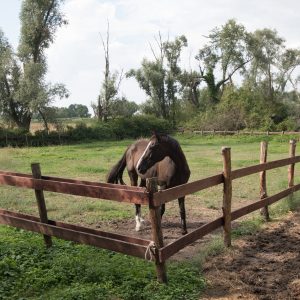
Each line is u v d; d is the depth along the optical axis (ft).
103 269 15.70
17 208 29.63
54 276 15.08
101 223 25.58
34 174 17.93
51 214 28.04
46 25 131.03
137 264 16.80
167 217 27.20
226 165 19.13
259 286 15.29
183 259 18.34
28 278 14.90
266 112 144.25
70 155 77.61
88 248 18.94
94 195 15.75
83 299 13.37
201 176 46.68
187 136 136.46
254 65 187.01
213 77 177.17
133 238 15.90
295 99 207.00
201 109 173.68
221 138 125.90
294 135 112.98
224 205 19.44
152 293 13.99
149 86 170.81
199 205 31.04
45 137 120.26
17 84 124.67
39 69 121.49
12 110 126.31
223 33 179.83
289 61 198.39
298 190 29.81
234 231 22.29
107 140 133.39
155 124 147.84
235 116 139.74
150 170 23.16
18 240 19.86
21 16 128.47
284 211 27.40
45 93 119.55
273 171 49.62
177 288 14.48
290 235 22.15
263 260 18.15
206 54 184.65
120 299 13.69
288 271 16.78
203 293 14.67
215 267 17.15
